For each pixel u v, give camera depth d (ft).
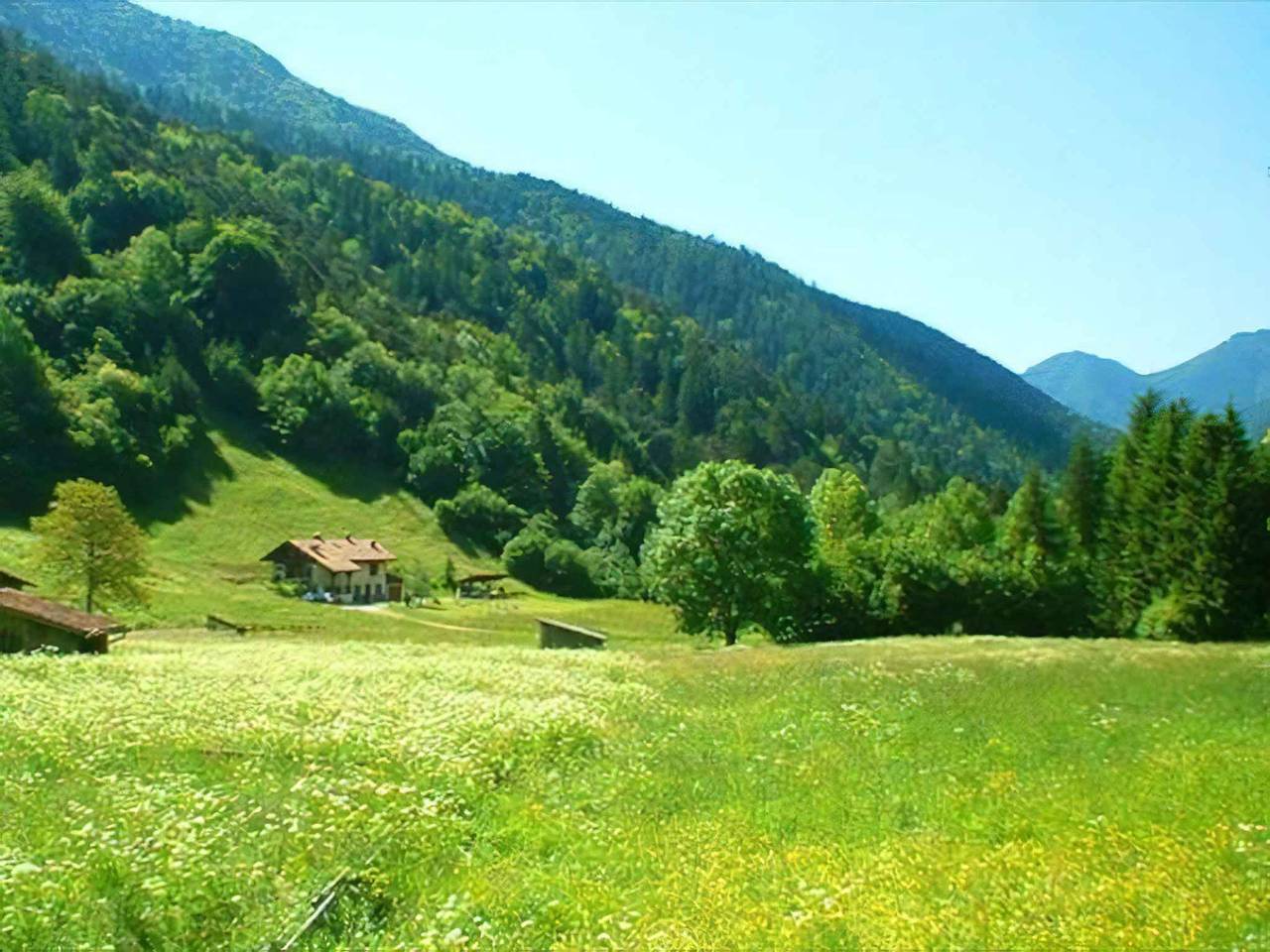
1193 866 40.34
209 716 80.74
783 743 73.26
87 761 63.57
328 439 588.91
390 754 65.87
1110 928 33.96
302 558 416.46
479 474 613.11
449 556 517.14
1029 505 311.06
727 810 54.13
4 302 542.57
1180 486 239.91
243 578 406.21
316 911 37.32
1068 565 243.19
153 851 40.86
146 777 60.23
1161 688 91.25
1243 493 217.15
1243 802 49.88
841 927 35.32
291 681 106.52
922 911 36.55
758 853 46.44
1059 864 41.37
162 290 616.39
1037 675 101.96
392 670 116.37
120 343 562.66
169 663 127.03
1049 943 32.86
